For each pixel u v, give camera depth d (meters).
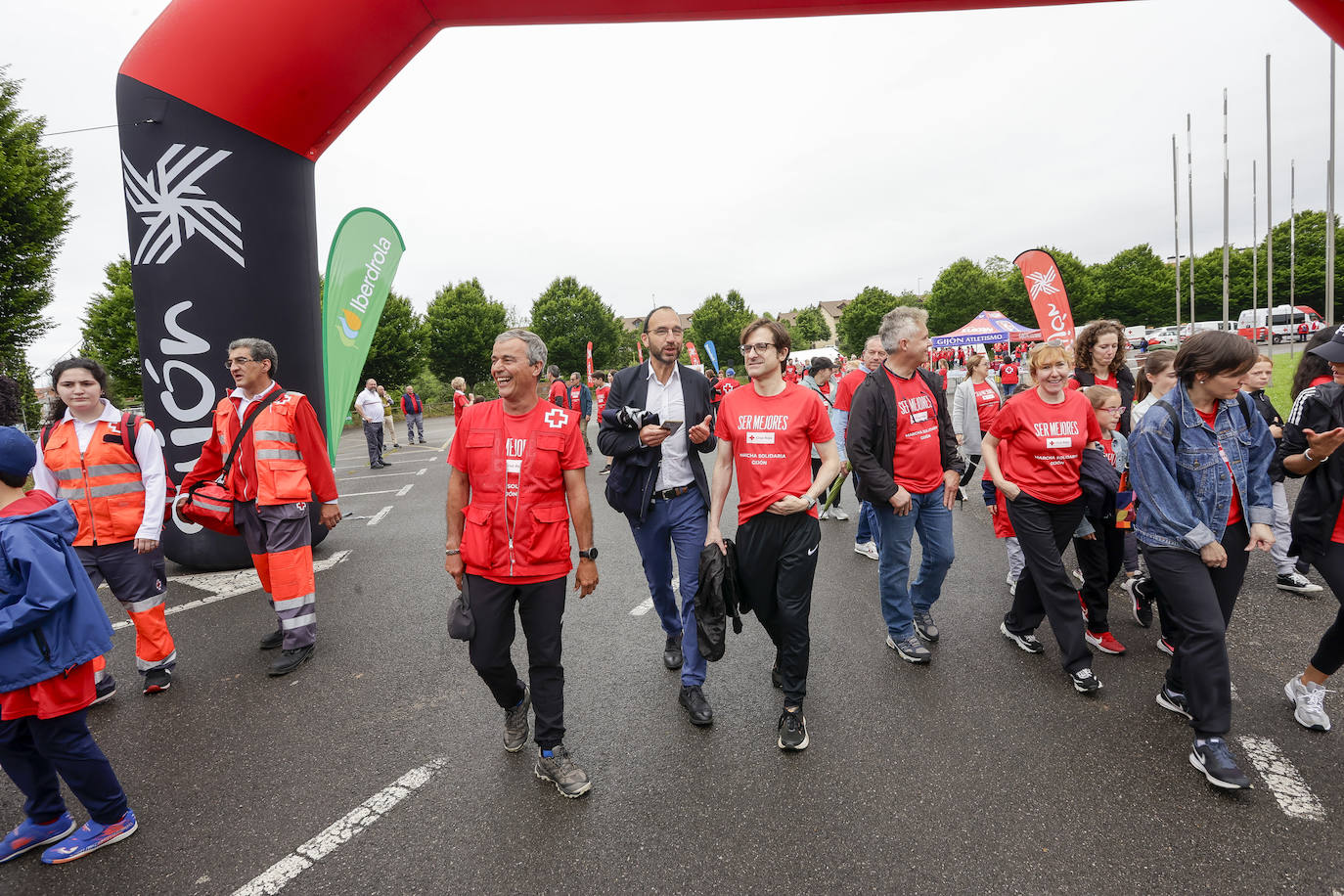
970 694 3.43
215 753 3.15
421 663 4.09
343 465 15.46
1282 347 33.84
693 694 3.29
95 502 3.62
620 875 2.27
